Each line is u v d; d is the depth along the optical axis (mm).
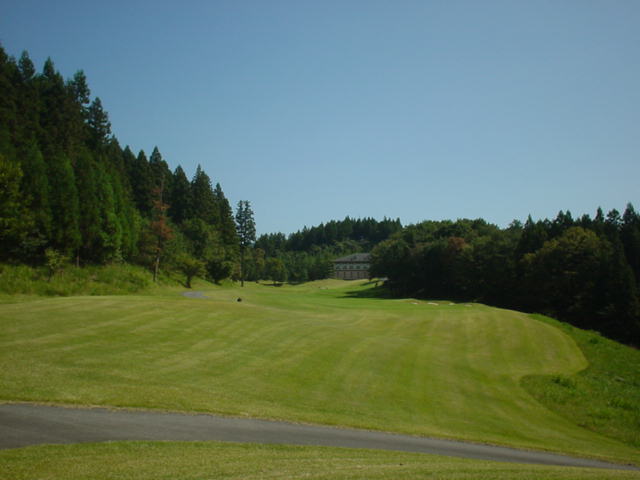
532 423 17672
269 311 36656
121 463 7836
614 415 20547
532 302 75938
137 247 76062
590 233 72375
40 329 20688
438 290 106250
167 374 16109
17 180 48031
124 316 26000
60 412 10938
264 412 13352
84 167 60969
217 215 119500
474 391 21250
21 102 66875
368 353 25453
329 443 11062
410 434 13406
